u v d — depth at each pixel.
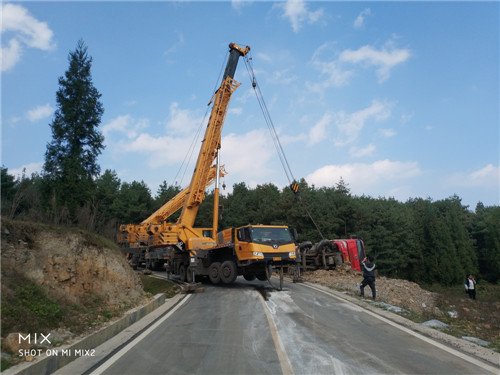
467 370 5.18
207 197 61.53
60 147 28.25
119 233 29.52
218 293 13.75
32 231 8.32
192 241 18.03
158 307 10.74
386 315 9.14
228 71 21.09
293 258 15.05
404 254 55.44
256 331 7.39
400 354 5.86
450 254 54.56
